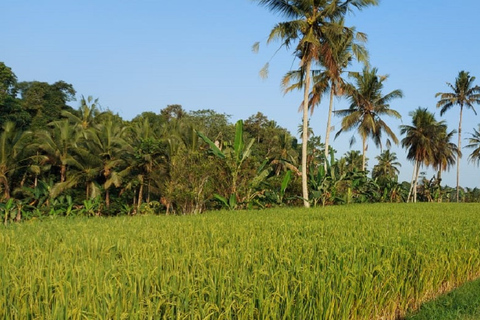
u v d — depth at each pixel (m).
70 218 13.85
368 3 22.06
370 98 37.81
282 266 5.34
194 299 4.27
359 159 64.94
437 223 12.08
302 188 25.64
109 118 37.72
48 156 28.41
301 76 24.83
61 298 3.99
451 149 50.53
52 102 44.97
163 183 24.09
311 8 22.95
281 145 50.47
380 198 38.19
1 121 34.44
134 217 14.28
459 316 5.89
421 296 6.50
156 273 4.87
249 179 21.94
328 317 4.76
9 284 4.41
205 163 20.47
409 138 45.06
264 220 11.86
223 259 5.68
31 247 6.65
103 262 5.70
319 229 9.65
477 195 55.44
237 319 4.26
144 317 3.95
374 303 5.54
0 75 35.00
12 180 27.50
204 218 12.46
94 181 27.22
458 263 7.57
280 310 4.55
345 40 25.22
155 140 26.58
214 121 55.44
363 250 6.59
